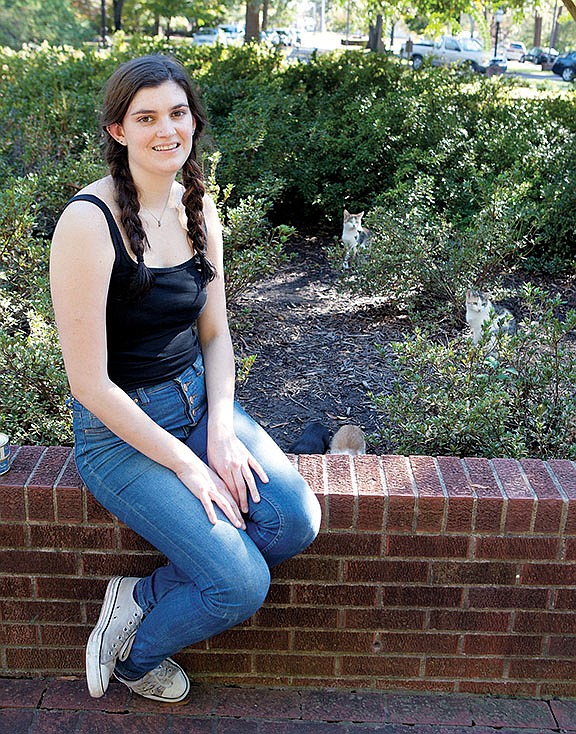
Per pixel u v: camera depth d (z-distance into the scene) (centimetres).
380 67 992
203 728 234
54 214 607
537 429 327
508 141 773
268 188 608
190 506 205
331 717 240
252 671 249
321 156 837
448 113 823
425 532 232
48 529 234
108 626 219
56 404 330
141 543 235
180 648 217
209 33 3434
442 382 358
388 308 567
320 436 355
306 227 837
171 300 211
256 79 942
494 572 236
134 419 204
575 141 746
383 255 546
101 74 968
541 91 1212
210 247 234
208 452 220
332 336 514
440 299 568
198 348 236
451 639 244
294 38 4028
